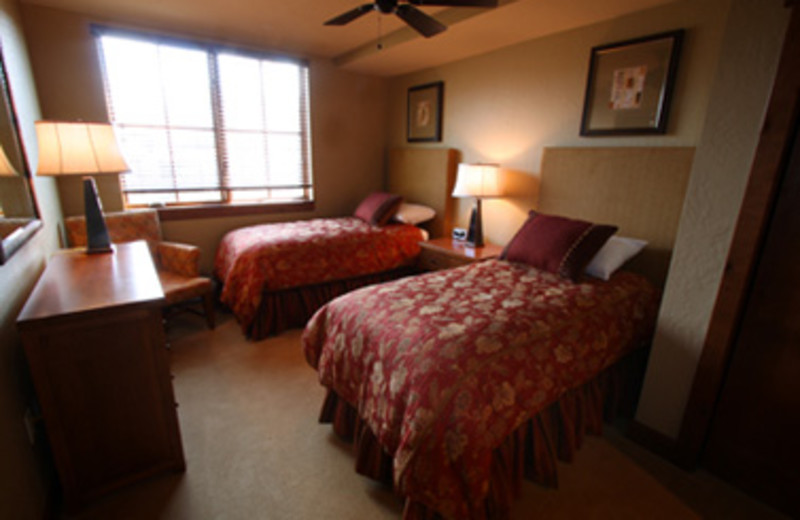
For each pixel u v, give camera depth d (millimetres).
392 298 1879
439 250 3303
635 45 2395
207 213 3719
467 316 1653
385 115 4676
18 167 1926
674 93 2277
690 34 2186
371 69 4180
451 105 3805
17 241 1554
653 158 2342
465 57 3564
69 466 1478
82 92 3031
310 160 4273
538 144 3057
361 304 1858
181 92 3463
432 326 1562
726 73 1479
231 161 3830
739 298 1523
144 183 3434
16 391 1434
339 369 1786
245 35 3377
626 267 2508
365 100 4480
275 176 4113
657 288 2271
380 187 4797
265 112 3922
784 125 1348
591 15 2480
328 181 4426
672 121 2305
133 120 3297
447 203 3896
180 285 2893
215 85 3602
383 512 1554
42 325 1325
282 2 2697
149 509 1550
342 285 3424
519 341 1528
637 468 1789
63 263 1977
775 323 1499
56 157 1942
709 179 1570
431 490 1269
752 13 1392
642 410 1918
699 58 2168
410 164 4262
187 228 3646
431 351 1421
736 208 1512
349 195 4617
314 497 1618
